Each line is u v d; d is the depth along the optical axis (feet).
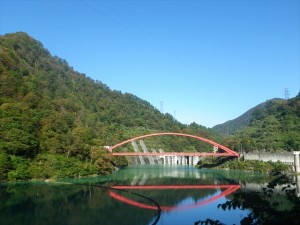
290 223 37.73
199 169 589.32
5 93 401.90
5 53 528.22
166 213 224.53
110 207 228.02
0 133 312.29
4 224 170.81
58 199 238.68
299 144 540.52
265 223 40.09
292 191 42.42
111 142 594.24
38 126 369.71
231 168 566.77
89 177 371.56
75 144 378.32
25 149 318.65
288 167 455.22
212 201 267.59
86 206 224.74
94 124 600.39
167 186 350.23
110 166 430.61
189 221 202.80
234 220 198.59
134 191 307.58
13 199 226.38
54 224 177.68
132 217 207.41
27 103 399.85
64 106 556.51
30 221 179.22
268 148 575.79
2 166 290.76
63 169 339.98
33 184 290.15
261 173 482.28
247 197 43.39
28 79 515.91
